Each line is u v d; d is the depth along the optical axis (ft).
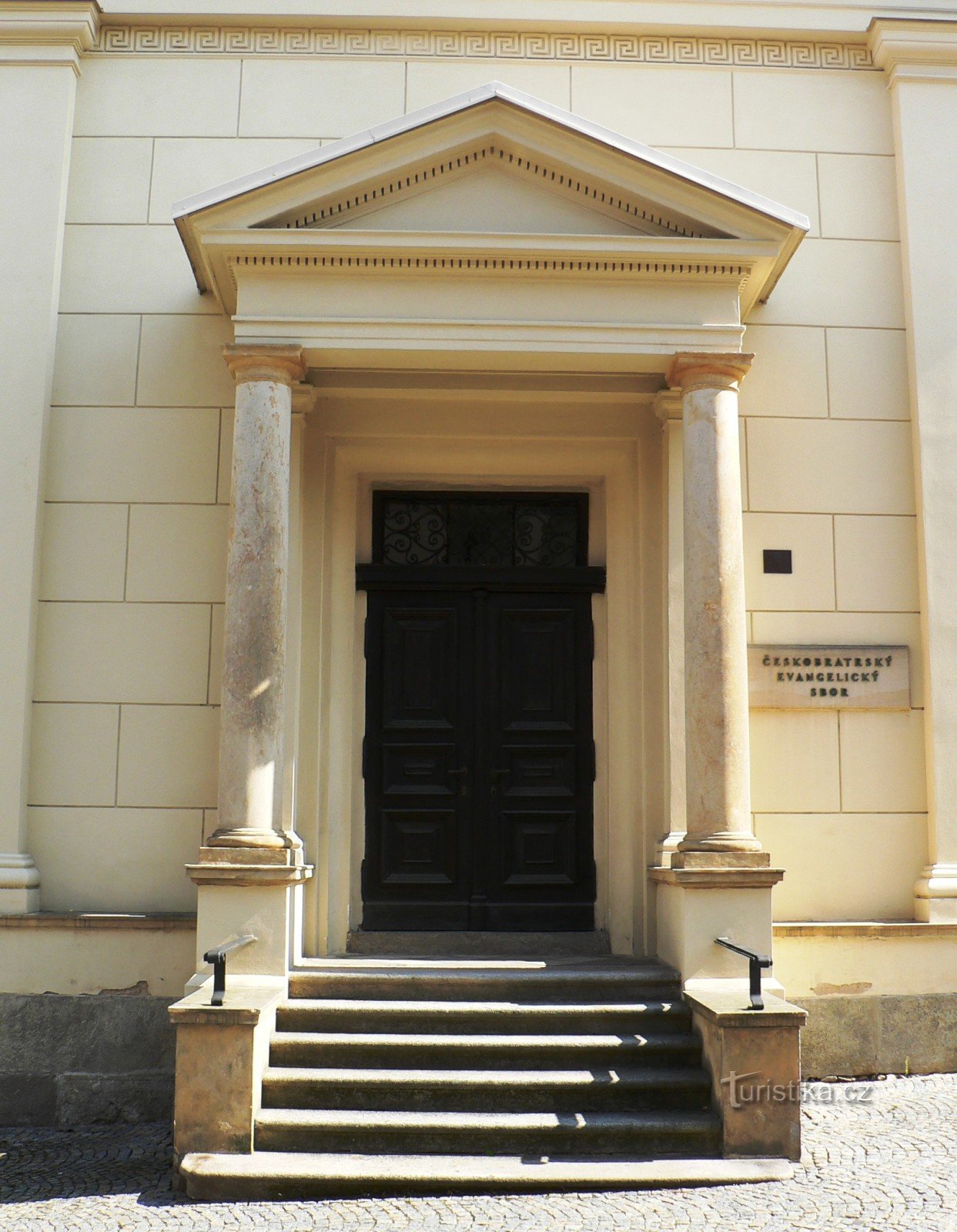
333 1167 17.40
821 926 23.79
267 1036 19.56
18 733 24.14
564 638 27.22
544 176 22.67
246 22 26.91
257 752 21.01
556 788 26.78
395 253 21.99
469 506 27.61
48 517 25.25
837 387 26.25
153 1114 22.79
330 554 25.94
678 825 24.12
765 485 25.84
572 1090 18.95
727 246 22.11
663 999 21.29
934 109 27.02
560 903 26.35
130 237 26.21
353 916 26.08
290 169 21.72
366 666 26.96
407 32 27.12
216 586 25.08
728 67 27.25
